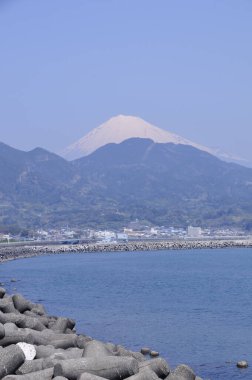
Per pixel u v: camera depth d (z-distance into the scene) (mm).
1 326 37281
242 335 69875
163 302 104375
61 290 127625
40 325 44594
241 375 51875
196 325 77062
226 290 128500
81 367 30406
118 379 30812
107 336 68625
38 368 31344
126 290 127938
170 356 59031
